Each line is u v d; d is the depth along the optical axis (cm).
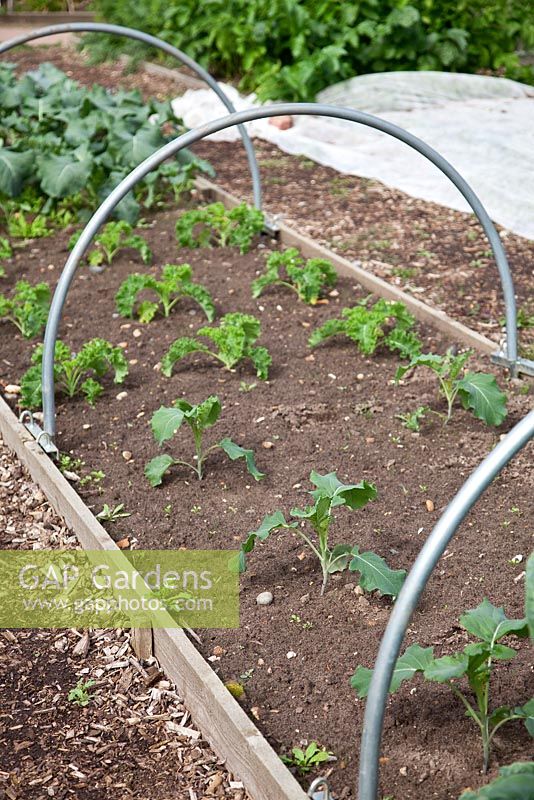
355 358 524
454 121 894
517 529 377
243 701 301
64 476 424
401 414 466
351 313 522
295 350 534
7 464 455
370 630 328
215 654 321
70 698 319
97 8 1512
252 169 694
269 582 355
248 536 366
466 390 443
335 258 635
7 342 561
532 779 217
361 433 451
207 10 1221
